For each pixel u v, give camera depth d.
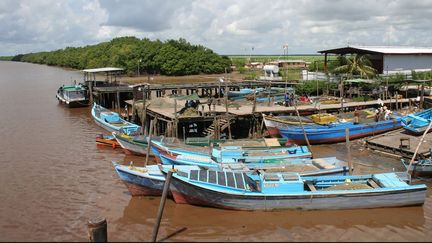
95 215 22.52
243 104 48.22
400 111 49.56
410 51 65.56
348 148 25.92
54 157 34.25
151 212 22.88
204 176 22.75
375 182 23.92
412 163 27.05
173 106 46.00
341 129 37.31
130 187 24.39
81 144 38.81
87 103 63.28
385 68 63.12
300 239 19.88
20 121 51.44
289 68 110.50
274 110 41.53
